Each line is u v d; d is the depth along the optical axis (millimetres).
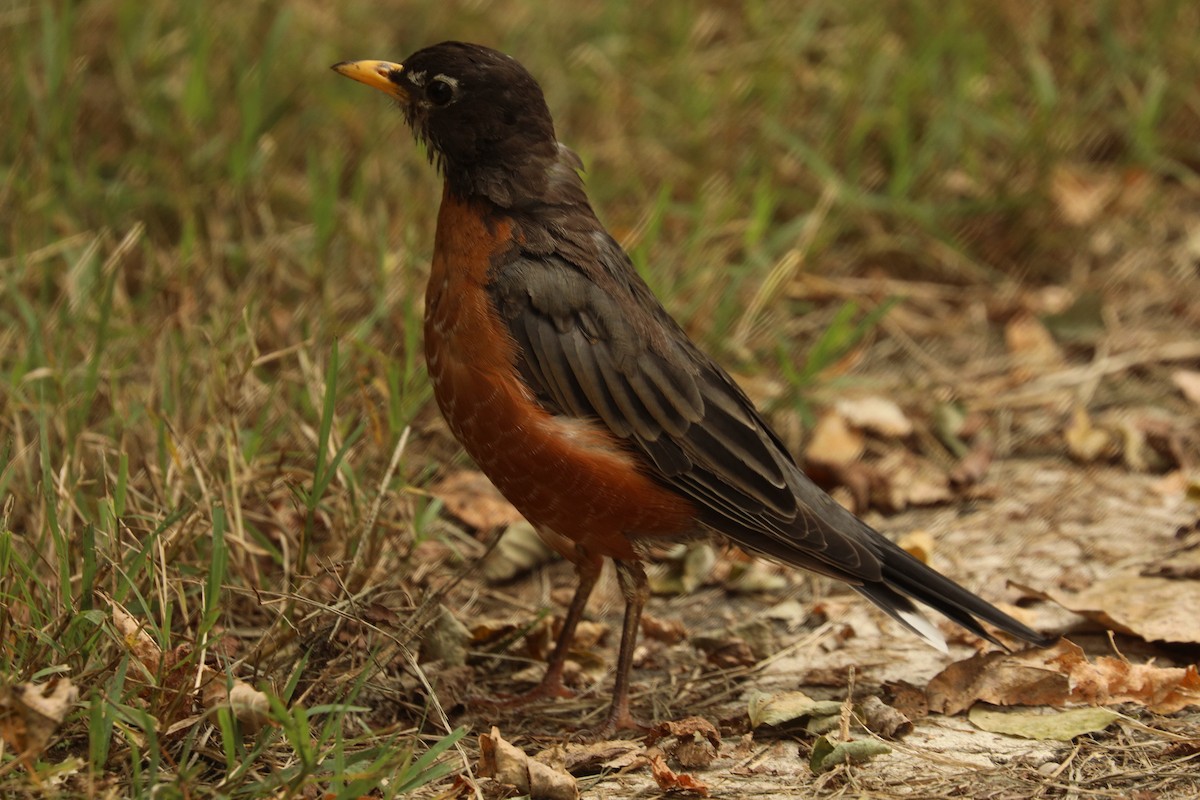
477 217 7984
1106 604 8570
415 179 12844
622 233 12516
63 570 7098
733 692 8156
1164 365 12086
